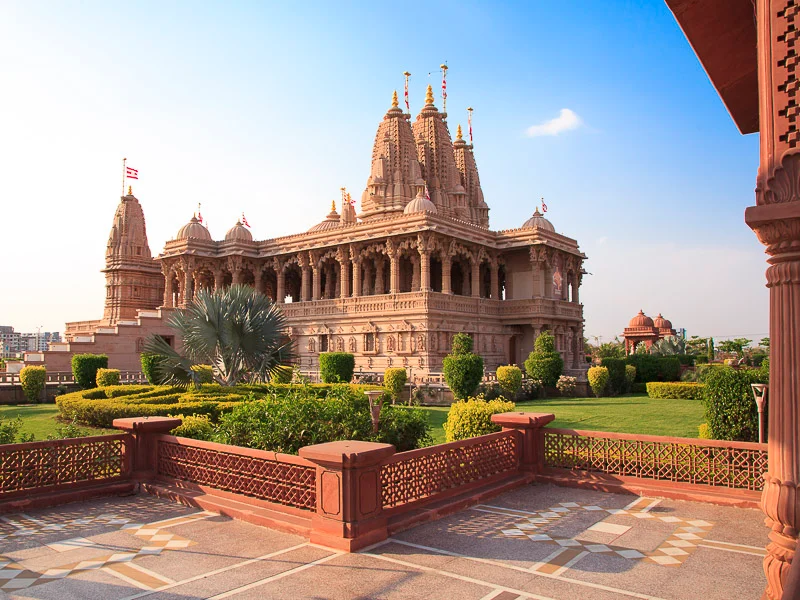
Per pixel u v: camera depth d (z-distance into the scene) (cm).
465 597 652
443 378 3488
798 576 354
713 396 1345
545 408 2956
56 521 960
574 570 730
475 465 1101
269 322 2694
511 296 5231
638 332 7194
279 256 5562
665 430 2078
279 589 677
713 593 663
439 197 5969
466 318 4603
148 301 6738
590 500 1073
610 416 2544
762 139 512
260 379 2648
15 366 4097
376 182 5675
